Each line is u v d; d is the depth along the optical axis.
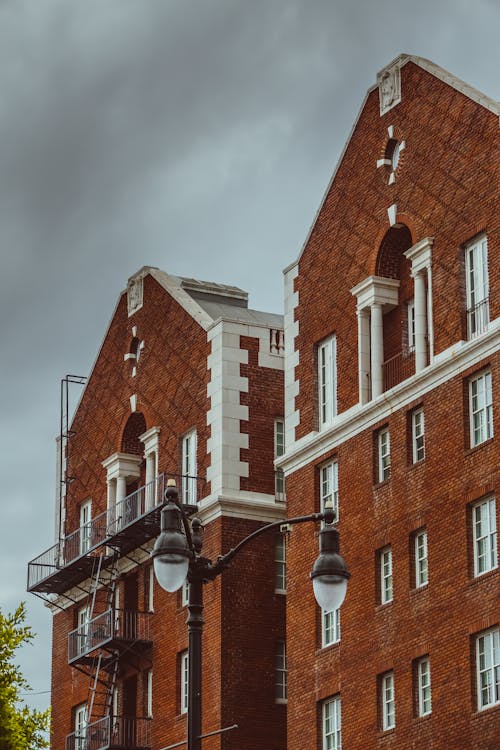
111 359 80.19
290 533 64.38
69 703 78.81
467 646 54.12
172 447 73.00
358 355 62.03
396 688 56.94
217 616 67.56
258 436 70.19
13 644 53.38
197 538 38.94
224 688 66.56
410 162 61.00
